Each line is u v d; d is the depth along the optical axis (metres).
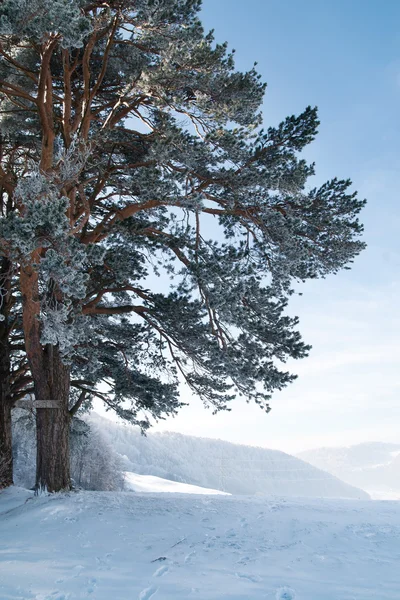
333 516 9.64
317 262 15.35
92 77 15.54
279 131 13.94
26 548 8.59
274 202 14.83
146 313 16.00
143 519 10.31
